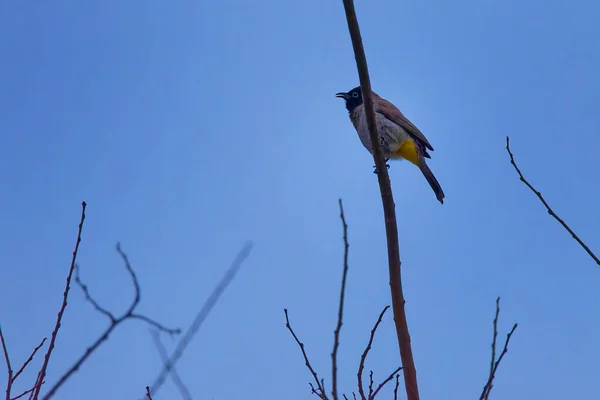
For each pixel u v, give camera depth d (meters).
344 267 6.50
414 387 8.11
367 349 6.73
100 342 5.20
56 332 6.00
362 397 6.46
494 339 7.03
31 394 5.54
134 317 5.30
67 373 5.06
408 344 8.56
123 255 5.46
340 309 6.36
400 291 9.05
